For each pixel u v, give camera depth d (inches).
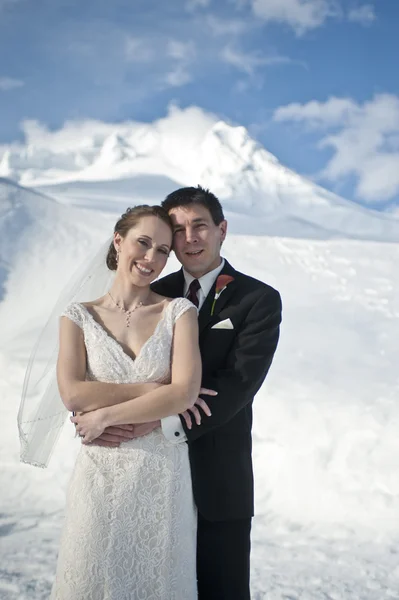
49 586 158.1
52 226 599.5
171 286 110.7
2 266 526.3
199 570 99.3
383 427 276.5
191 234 103.0
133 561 90.4
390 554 197.0
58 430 102.9
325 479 251.8
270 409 293.6
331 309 467.5
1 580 160.7
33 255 549.0
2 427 290.5
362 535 215.8
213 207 104.7
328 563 187.5
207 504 97.7
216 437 100.5
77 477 93.0
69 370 93.4
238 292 104.6
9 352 362.6
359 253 587.2
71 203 1955.0
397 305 479.2
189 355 93.7
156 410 90.3
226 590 98.6
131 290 97.3
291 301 486.0
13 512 228.4
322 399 302.7
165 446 93.6
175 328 95.7
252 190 3629.4
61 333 96.0
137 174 4131.4
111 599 89.0
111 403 91.0
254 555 193.9
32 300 482.9
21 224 592.4
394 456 259.9
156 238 96.4
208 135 4315.9
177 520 93.1
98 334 94.2
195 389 92.3
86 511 90.8
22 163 5290.4
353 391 315.9
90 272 107.9
